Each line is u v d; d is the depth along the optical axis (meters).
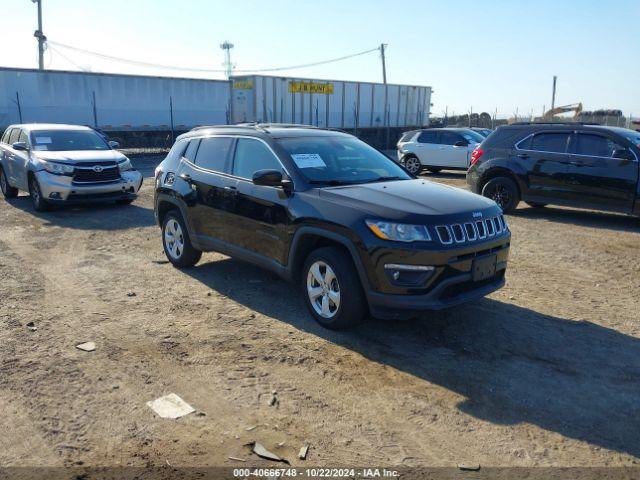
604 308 5.46
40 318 5.09
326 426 3.36
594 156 9.45
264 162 5.42
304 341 4.58
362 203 4.50
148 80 25.23
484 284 4.66
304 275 4.93
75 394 3.71
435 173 19.59
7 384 3.83
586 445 3.19
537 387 3.84
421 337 4.67
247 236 5.49
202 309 5.34
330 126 31.80
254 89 27.38
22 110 22.06
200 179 6.09
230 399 3.67
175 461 3.02
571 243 8.29
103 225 9.62
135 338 4.64
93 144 12.02
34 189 10.93
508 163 10.43
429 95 39.19
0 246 8.01
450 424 3.39
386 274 4.23
